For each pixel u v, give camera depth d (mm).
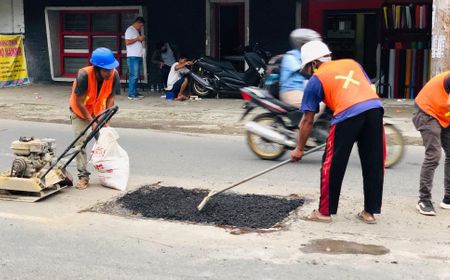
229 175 9508
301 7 16859
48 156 8594
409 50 15672
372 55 16438
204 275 6656
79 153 8727
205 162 10258
